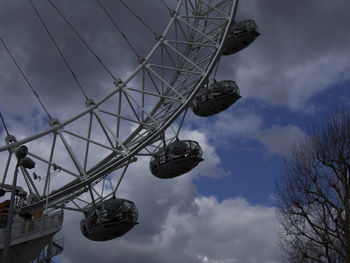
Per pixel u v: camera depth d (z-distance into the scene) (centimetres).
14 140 3150
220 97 3625
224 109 3762
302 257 2261
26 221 3048
